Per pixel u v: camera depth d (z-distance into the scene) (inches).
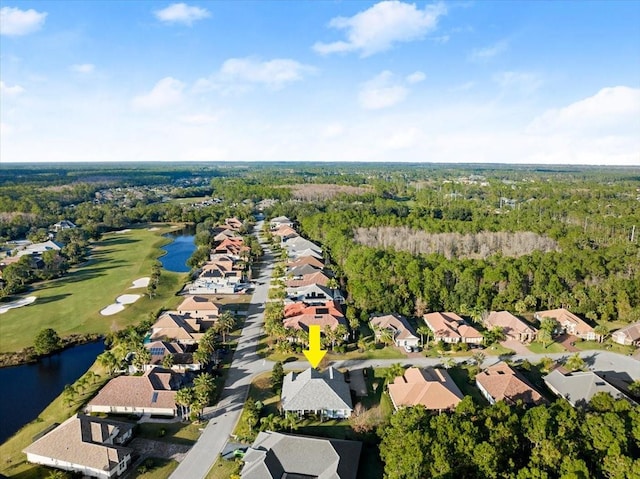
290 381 3331.7
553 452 2268.7
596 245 7352.4
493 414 2610.7
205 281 6220.5
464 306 4832.7
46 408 3238.2
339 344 4165.8
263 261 7687.0
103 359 3590.1
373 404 3240.7
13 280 5944.9
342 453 2536.9
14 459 2672.2
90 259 7706.7
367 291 4972.9
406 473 2219.5
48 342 4087.1
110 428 2751.0
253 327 4690.0
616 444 2300.7
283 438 2605.8
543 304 5221.5
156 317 4879.4
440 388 3107.8
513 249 7219.5
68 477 2453.2
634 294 4997.5
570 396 3208.7
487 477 2203.5
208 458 2655.0
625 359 4015.8
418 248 7313.0
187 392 3011.8
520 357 4035.4
